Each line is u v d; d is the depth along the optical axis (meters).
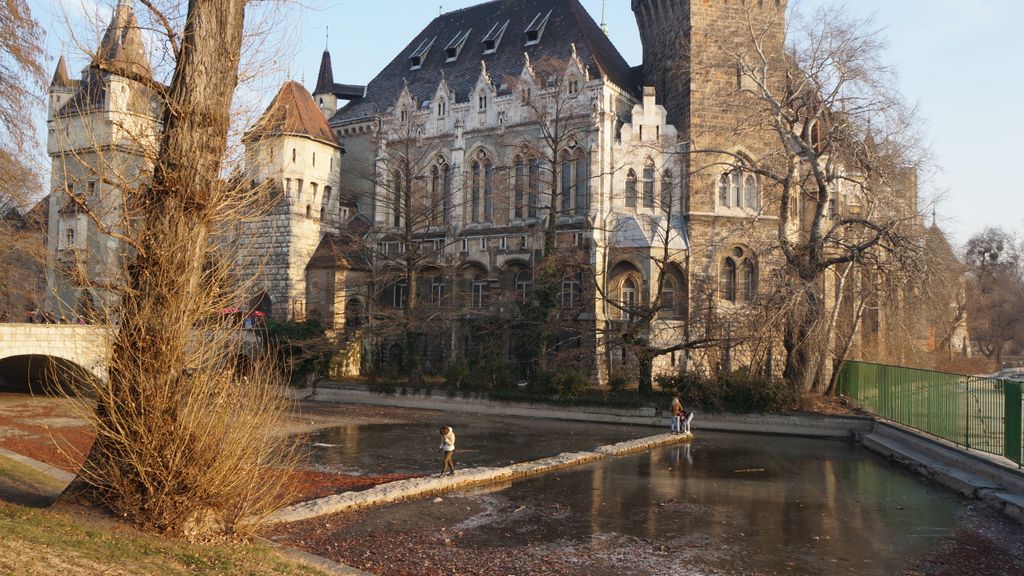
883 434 31.44
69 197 12.16
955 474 22.45
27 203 32.75
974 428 24.17
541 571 13.81
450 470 22.41
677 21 49.69
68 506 11.97
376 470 24.14
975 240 76.00
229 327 12.55
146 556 9.84
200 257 12.15
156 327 11.62
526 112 51.19
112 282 11.96
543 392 40.09
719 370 36.84
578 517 18.14
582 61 50.34
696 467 25.41
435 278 54.78
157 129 12.48
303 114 55.00
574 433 33.66
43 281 41.94
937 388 27.28
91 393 12.88
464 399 42.25
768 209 47.22
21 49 27.75
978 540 16.45
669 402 36.88
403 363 51.69
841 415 34.25
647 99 48.59
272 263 53.31
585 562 14.48
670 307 44.41
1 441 26.12
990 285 74.75
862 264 33.97
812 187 47.91
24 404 39.41
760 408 35.16
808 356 36.44
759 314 35.06
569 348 45.56
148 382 11.57
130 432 11.62
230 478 12.16
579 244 47.62
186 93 12.07
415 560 14.18
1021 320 74.88
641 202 48.19
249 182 13.28
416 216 47.81
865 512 19.14
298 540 15.09
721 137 47.44
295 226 53.09
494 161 52.94
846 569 14.35
